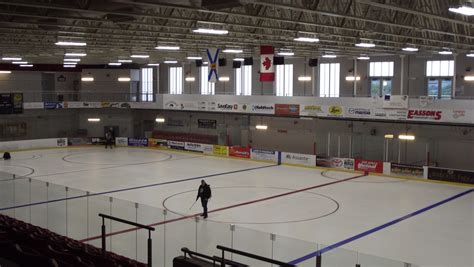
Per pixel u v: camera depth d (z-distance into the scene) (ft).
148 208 48.57
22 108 136.67
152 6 44.06
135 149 141.49
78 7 44.60
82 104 150.41
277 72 135.54
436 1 53.47
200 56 121.49
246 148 120.98
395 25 59.11
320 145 122.62
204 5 42.37
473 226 60.80
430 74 110.73
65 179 91.30
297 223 61.36
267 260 32.45
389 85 116.98
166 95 143.95
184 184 87.20
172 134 152.76
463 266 46.37
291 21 56.54
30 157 122.31
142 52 111.34
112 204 51.08
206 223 43.65
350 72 122.21
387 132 110.63
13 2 40.19
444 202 74.49
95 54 116.98
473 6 40.50
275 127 131.44
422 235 56.70
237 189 83.15
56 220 55.16
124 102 151.43
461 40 79.97
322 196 78.07
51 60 141.69
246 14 51.55
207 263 34.30
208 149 129.49
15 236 34.81
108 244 47.14
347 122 116.57
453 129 101.65
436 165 104.12
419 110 97.45
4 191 63.62
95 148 143.54
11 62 149.59
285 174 99.45
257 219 63.05
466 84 104.17
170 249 45.03
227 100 129.70
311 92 129.18
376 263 34.19
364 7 60.23
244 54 119.65
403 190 83.82
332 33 71.56
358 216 65.31
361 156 115.24
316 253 35.78
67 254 28.27
